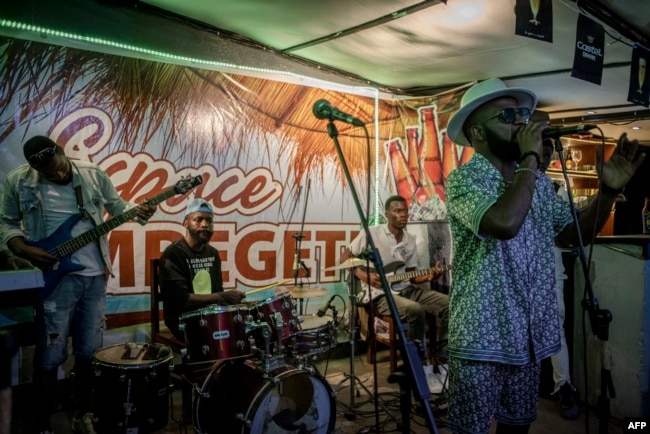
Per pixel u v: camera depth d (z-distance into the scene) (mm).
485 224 1492
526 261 1650
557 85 4637
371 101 4762
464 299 1662
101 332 3023
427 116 4801
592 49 2990
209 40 3746
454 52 3826
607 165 1727
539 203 1729
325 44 3863
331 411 2732
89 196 2979
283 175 4215
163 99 3590
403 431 1489
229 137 3908
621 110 5715
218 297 3215
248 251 4055
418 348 1504
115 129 3406
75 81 3248
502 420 1762
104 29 3320
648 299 3008
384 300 4004
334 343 3281
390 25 3379
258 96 4043
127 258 3510
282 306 2793
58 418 3115
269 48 4023
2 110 3014
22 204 2803
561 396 3252
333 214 4539
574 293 3523
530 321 1634
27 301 2498
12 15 3014
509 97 1713
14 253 2750
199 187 3781
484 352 1593
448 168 4594
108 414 2652
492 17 3125
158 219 3619
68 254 2844
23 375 3088
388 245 4301
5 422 1179
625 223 8336
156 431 2812
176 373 3514
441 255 4641
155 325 3381
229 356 2580
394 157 4922
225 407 2562
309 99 4344
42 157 2703
